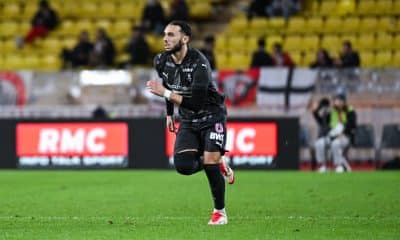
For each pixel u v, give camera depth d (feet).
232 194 172.04
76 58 287.07
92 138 240.73
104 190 180.96
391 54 292.81
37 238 108.99
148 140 239.30
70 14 325.01
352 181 201.67
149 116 243.60
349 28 303.48
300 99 242.17
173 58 119.03
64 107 248.32
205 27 319.06
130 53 286.87
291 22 307.37
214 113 119.96
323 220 128.06
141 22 303.07
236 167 237.86
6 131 243.19
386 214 137.08
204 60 118.32
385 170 239.71
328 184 194.18
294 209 145.18
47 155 241.76
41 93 248.32
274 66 269.64
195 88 117.08
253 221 126.41
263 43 270.67
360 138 240.32
